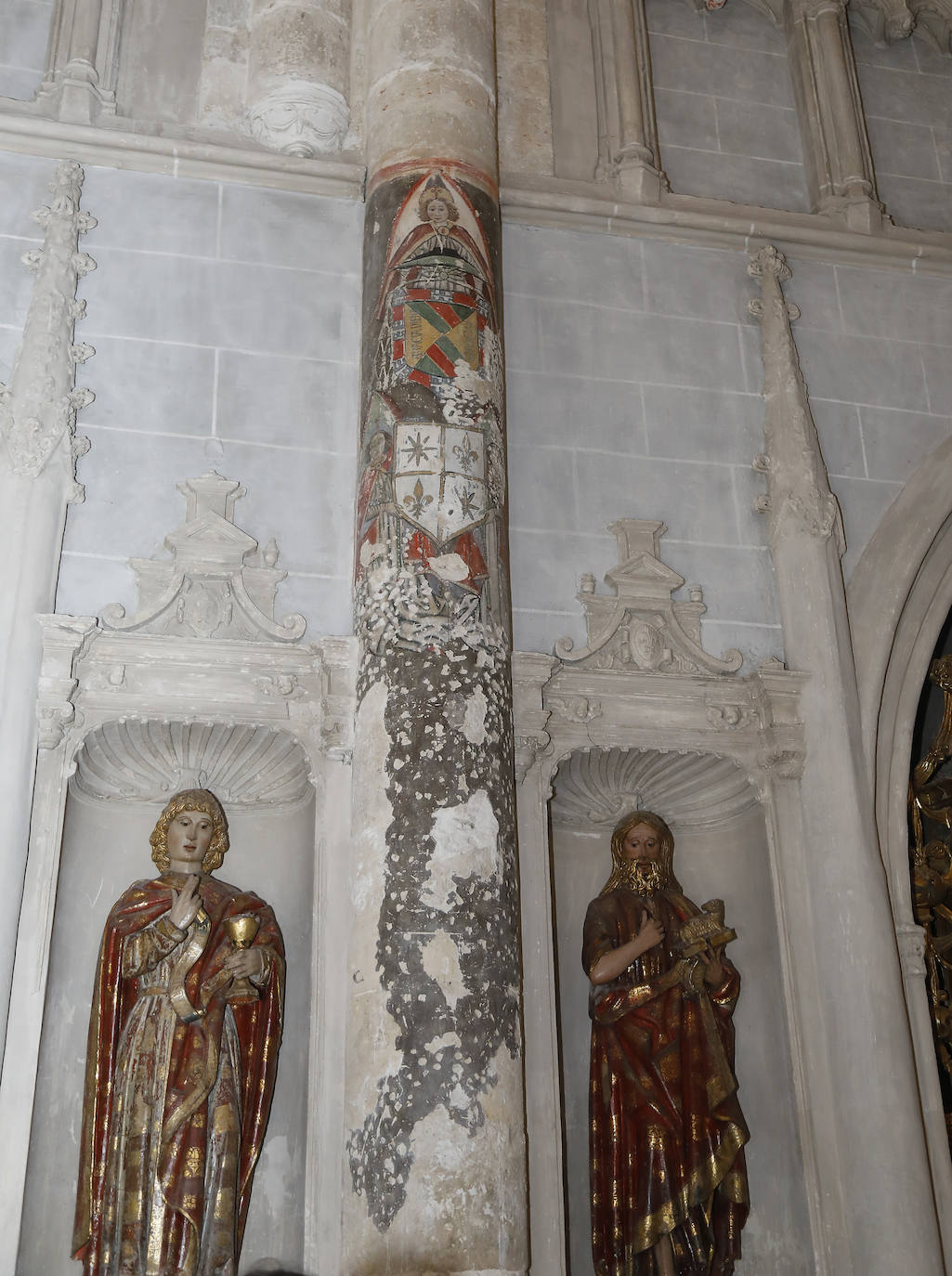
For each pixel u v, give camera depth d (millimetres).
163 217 7105
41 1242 5492
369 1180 4855
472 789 5438
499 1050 5027
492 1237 4738
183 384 6766
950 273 8164
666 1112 5938
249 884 6371
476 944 5148
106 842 6297
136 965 5656
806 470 7195
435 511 5945
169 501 6512
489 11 7352
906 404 7750
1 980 5359
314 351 7004
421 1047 4953
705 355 7551
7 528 6090
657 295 7633
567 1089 6363
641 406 7324
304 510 6641
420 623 5703
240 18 7848
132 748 6203
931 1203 5727
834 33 8664
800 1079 6094
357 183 7391
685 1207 5770
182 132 7340
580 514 6988
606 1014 6180
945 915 7242
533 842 6172
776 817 6531
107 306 6836
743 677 6738
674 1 8711
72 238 6844
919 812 7500
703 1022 6117
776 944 6383
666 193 7914
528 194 7586
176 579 6262
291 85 7379
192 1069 5477
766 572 7121
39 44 7504
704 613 6941
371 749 5590
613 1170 5918
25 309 6738
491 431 6258
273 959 5828
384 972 5117
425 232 6582
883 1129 5824
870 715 6793
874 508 7430
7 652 5836
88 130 7152
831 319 7859
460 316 6414
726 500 7230
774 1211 6121
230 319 6965
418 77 6984
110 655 6039
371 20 7410
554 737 6426
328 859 5871
